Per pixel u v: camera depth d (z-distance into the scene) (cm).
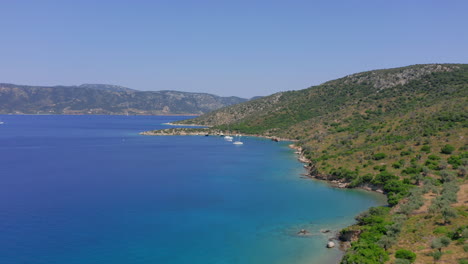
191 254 5225
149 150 18288
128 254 5225
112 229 6231
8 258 5050
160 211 7294
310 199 8188
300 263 4875
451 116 12188
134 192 8944
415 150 10369
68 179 10569
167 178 10819
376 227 5400
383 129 13812
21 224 6431
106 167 12888
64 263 4919
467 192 6612
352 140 13700
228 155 16200
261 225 6444
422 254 4297
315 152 14000
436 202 5922
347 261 4322
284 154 16250
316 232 6047
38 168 12544
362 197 8300
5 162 13925
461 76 19875
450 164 9006
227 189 9281
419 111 14562
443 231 4831
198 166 13138
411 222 5516
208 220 6738
